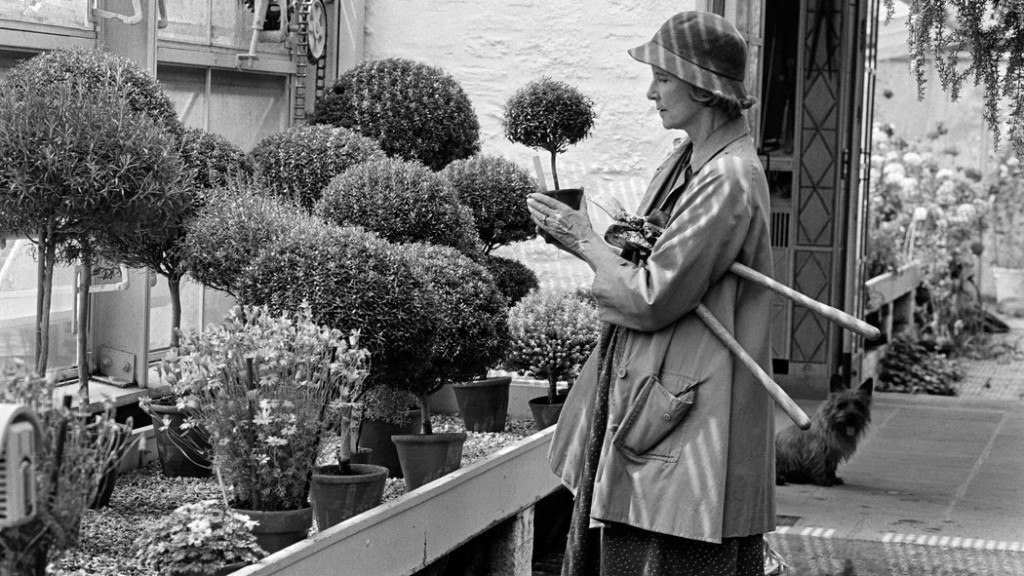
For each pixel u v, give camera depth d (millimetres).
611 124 7637
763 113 10234
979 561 5770
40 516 2596
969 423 9695
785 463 7496
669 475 3000
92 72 4523
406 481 4547
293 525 3635
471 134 6605
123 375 5426
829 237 10211
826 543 6082
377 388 4824
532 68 7711
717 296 3047
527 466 5094
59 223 4027
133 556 3641
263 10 6539
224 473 3734
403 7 7824
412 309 4199
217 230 4520
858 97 10094
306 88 7254
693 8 7488
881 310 11938
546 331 5828
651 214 3211
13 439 2312
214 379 3693
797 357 10320
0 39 4867
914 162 13188
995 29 6684
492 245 6543
